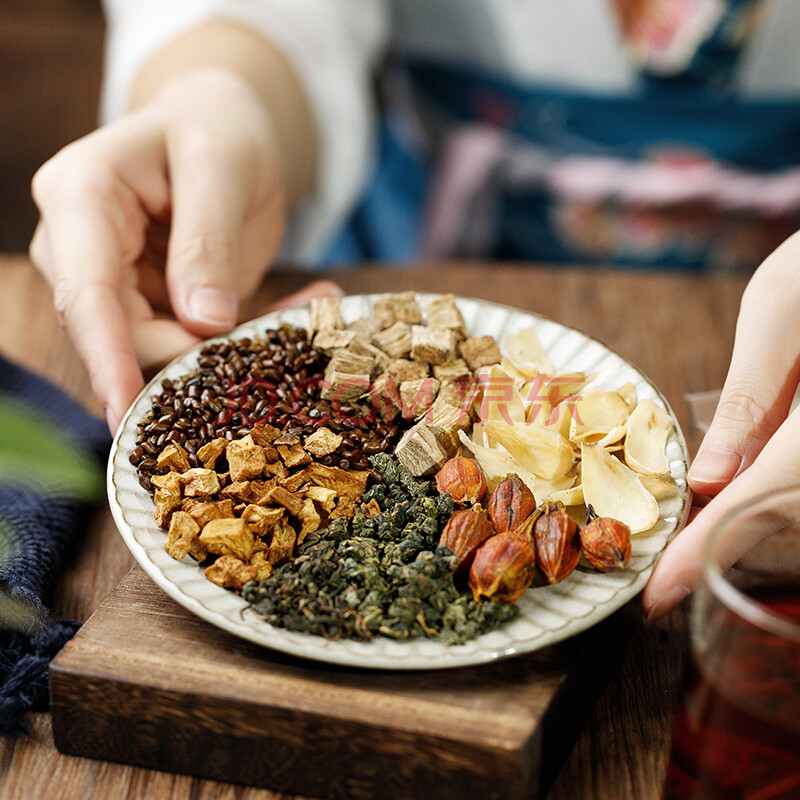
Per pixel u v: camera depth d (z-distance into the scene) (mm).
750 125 979
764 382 618
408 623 562
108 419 671
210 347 673
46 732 581
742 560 530
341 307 704
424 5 1032
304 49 951
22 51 2027
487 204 1058
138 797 562
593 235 1037
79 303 693
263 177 788
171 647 572
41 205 741
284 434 627
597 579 579
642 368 767
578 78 1001
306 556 586
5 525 629
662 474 610
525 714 547
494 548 568
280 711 550
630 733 582
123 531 587
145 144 754
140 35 944
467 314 708
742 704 505
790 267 638
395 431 644
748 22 922
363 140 1020
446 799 553
